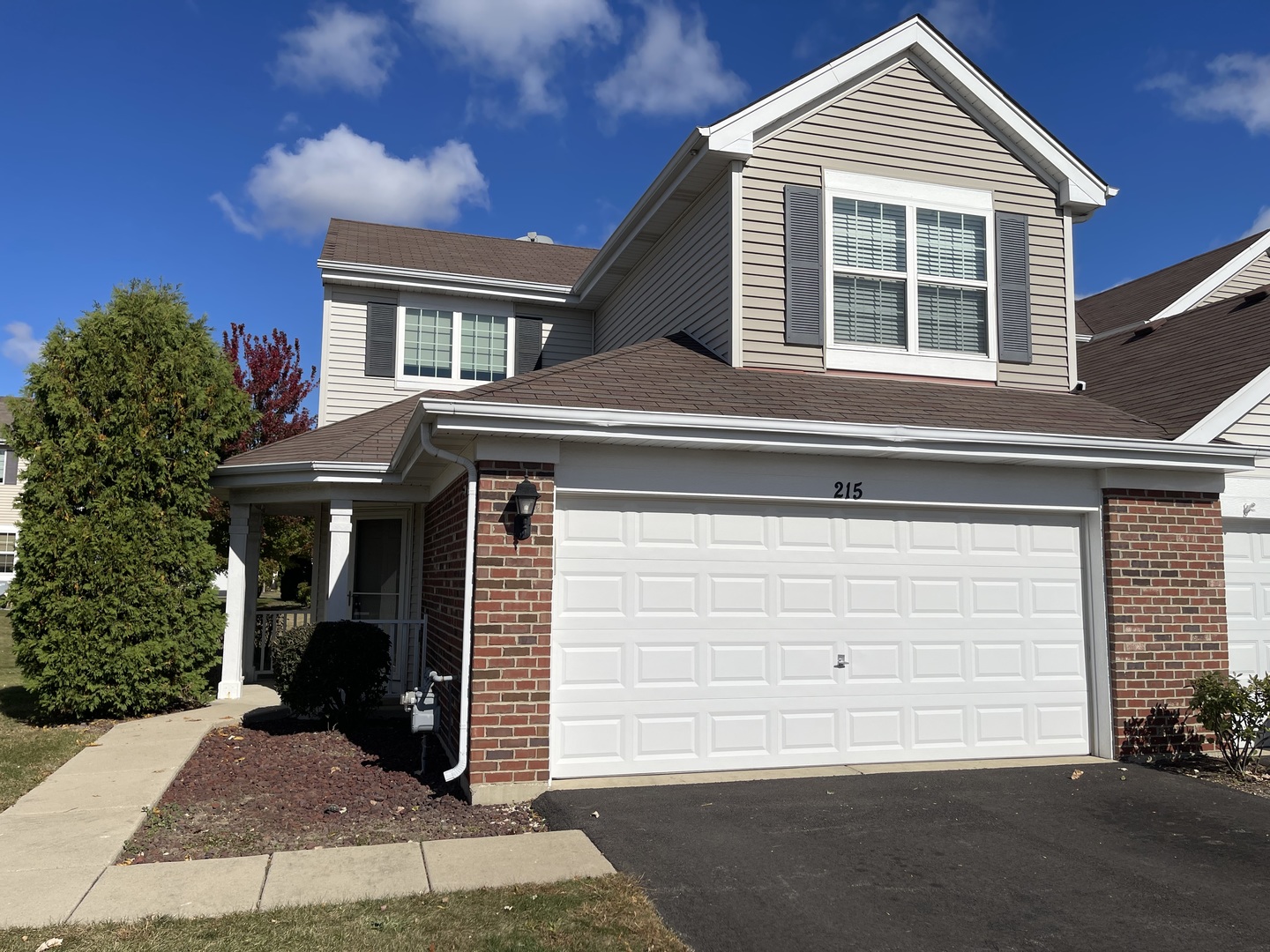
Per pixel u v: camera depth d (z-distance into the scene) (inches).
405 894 183.2
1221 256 599.8
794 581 304.2
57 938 159.5
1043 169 407.5
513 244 705.6
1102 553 328.8
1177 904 185.6
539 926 166.6
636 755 283.4
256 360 839.7
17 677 535.2
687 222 420.5
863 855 212.8
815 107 378.9
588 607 283.1
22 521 382.6
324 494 434.9
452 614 313.4
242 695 449.4
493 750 261.0
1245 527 369.4
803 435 289.4
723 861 205.9
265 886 187.6
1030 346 394.6
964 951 161.6
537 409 259.4
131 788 271.6
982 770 299.6
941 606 318.3
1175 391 384.5
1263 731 308.5
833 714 303.4
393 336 565.0
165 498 402.0
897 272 380.5
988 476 323.3
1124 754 319.0
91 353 386.9
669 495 290.2
